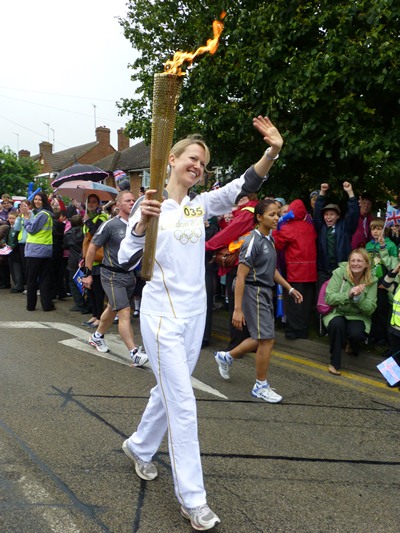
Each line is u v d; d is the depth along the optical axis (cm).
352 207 593
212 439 355
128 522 255
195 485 245
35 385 453
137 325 723
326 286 527
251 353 598
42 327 690
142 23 896
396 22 571
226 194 263
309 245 604
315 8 619
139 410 398
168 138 223
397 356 493
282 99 618
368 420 400
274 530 254
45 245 793
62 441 342
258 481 301
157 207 229
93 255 527
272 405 426
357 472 316
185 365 250
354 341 514
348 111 600
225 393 452
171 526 252
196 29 770
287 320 634
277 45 624
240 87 694
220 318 748
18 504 269
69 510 264
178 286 251
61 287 909
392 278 511
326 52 591
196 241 255
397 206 633
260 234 428
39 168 3297
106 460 318
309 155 640
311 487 296
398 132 600
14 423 370
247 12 653
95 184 1045
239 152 758
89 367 512
